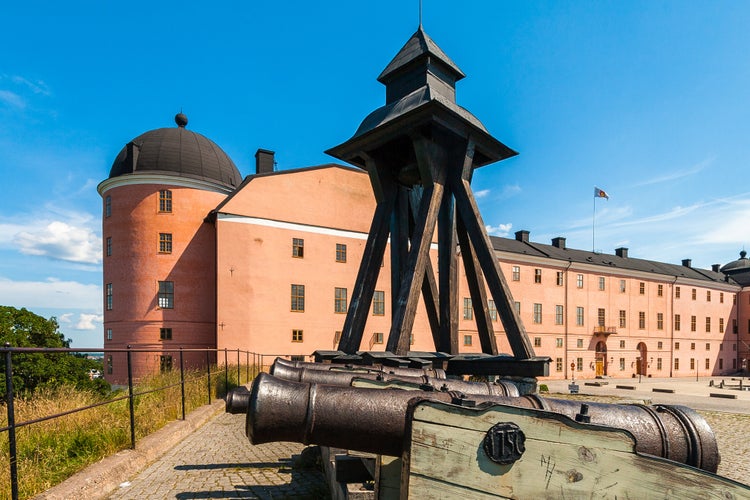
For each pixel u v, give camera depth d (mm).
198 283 26203
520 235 43906
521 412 2275
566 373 39188
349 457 3551
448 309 8836
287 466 5727
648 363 45000
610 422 2734
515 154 9633
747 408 17750
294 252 26562
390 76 9672
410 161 9930
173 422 7773
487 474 2234
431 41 9281
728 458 8258
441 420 2273
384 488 2730
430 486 2240
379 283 28547
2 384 13883
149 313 25078
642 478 2219
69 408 6582
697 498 2182
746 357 53812
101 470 4750
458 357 8109
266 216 25797
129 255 25719
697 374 49062
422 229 8055
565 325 39625
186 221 26359
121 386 24688
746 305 54719
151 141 29109
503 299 7898
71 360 17547
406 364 6660
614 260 48188
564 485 2221
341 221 28406
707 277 54094
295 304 26188
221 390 12164
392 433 2594
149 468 5578
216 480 5109
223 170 30344
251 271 24953
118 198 26453
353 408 2605
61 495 3980
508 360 7660
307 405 2576
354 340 8602
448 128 8273
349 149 9375
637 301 45031
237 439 7344
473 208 8414
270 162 30719
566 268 40344
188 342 25438
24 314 17969
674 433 2746
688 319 49219
